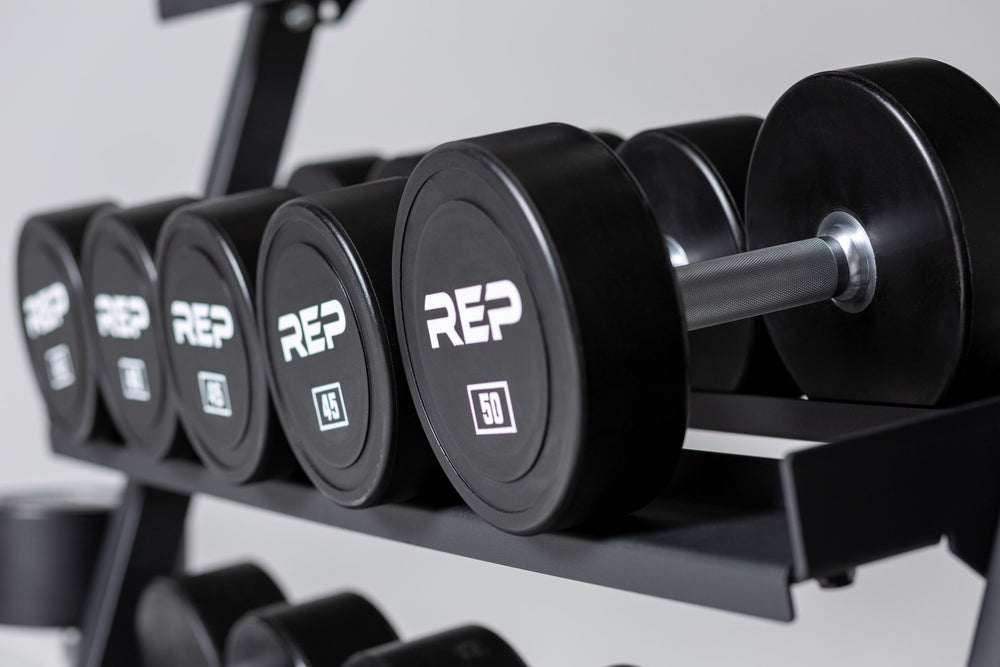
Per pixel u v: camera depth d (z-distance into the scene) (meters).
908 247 0.74
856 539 0.56
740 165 0.91
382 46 1.77
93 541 1.44
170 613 1.22
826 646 1.33
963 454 0.61
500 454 0.68
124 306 1.08
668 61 1.45
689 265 0.73
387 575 1.81
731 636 1.41
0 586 1.45
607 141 1.05
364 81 1.81
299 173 1.17
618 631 1.53
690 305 0.72
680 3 1.43
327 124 1.87
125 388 1.11
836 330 0.81
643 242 0.64
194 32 2.01
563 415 0.62
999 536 0.62
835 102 0.75
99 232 1.09
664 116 1.46
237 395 0.92
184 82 2.04
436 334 0.71
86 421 1.21
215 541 2.05
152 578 1.34
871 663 1.29
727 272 0.74
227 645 1.16
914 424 0.59
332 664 1.05
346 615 1.09
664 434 0.65
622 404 0.62
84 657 1.33
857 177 0.76
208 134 2.02
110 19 2.15
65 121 2.25
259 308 0.85
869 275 0.77
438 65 1.70
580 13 1.53
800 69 1.33
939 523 0.60
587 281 0.61
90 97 2.20
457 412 0.71
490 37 1.64
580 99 1.55
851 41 1.28
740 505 0.71
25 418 2.35
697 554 0.61
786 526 0.65
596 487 0.64
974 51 1.19
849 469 0.56
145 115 2.12
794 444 1.35
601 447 0.63
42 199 2.31
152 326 1.04
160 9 1.30
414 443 0.77
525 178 0.62
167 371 1.01
